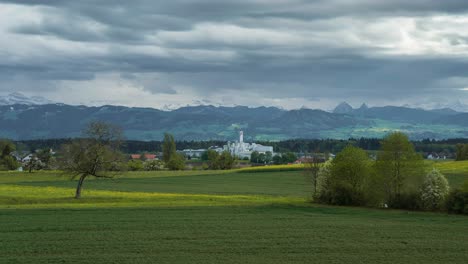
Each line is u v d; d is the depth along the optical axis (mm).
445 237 47750
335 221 56656
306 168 93500
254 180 138125
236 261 37344
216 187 117125
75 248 40844
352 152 77375
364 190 74250
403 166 72438
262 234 47719
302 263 37250
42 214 58031
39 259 37125
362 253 40719
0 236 45156
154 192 102562
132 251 40031
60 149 85875
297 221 56062
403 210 69750
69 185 117188
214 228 50438
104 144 87438
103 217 56406
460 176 109375
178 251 40250
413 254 40656
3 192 89312
